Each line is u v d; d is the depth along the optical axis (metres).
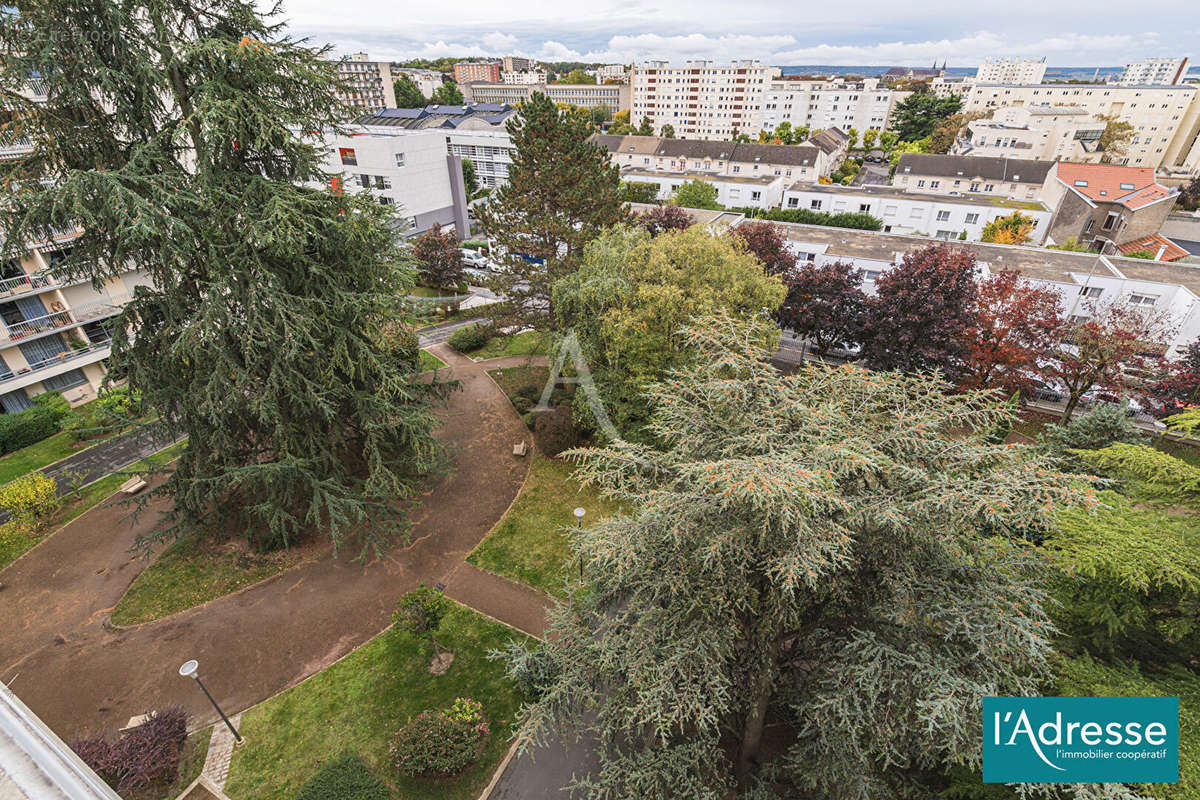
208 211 10.84
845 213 43.56
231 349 11.93
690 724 9.76
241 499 15.16
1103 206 37.22
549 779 9.63
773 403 8.15
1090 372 18.97
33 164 10.42
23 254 10.57
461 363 25.30
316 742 10.11
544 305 22.39
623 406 16.00
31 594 13.16
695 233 16.39
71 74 9.97
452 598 13.24
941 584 7.13
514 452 18.55
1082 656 7.87
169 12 10.28
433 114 71.19
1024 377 19.78
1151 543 7.82
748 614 8.19
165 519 13.60
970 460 7.25
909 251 27.92
